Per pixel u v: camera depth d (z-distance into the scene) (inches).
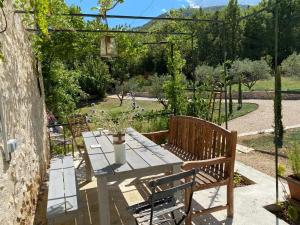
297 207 131.1
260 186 160.4
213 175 131.8
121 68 1029.2
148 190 165.0
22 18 180.7
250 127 375.6
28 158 148.5
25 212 125.4
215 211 126.6
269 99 677.9
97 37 289.4
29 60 198.1
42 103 250.8
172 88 294.2
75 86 351.3
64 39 283.7
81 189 174.9
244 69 767.1
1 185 93.7
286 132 327.6
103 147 146.1
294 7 826.8
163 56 1135.6
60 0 221.0
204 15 997.2
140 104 751.1
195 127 155.8
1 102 102.2
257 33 1085.8
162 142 209.9
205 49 854.5
